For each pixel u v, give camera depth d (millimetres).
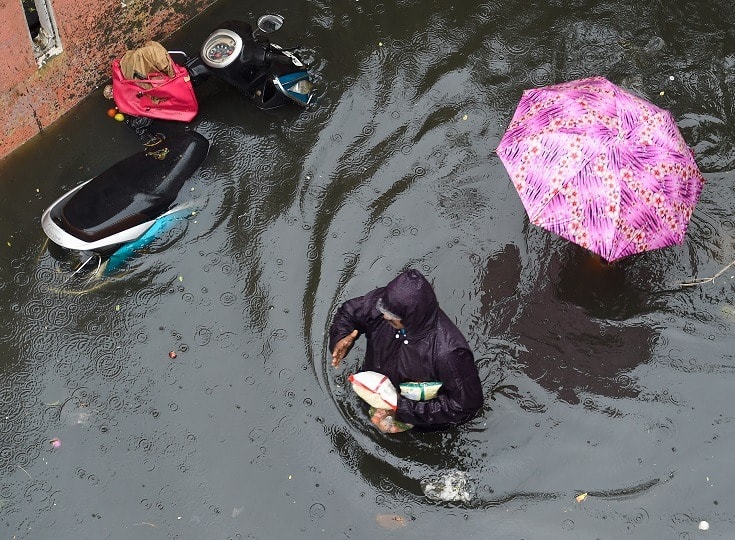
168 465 5008
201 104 6258
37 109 5957
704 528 4832
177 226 5719
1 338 5363
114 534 4820
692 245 5656
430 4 6801
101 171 5992
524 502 4906
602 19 6730
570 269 5590
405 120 6246
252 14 6801
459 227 5770
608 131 4879
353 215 5828
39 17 5684
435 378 4480
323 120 6223
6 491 4922
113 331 5402
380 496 4922
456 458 5016
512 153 5035
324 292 5543
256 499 4918
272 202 5871
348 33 6660
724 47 6602
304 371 5281
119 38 6242
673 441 5074
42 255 5613
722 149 6109
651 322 5434
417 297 4160
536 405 5164
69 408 5168
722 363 5309
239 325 5438
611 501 4902
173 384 5250
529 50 6598
